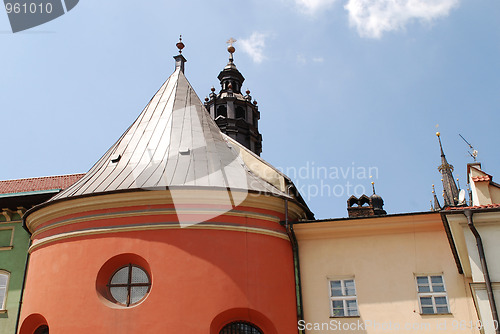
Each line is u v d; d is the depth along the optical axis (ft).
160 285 50.60
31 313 53.78
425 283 54.24
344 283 55.98
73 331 49.93
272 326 52.44
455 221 47.14
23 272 68.80
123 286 52.39
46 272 54.24
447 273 54.03
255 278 53.16
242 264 53.16
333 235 57.98
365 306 54.29
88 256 52.60
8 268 69.31
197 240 52.65
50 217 57.36
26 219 61.57
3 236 71.67
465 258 51.03
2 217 73.20
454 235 48.42
